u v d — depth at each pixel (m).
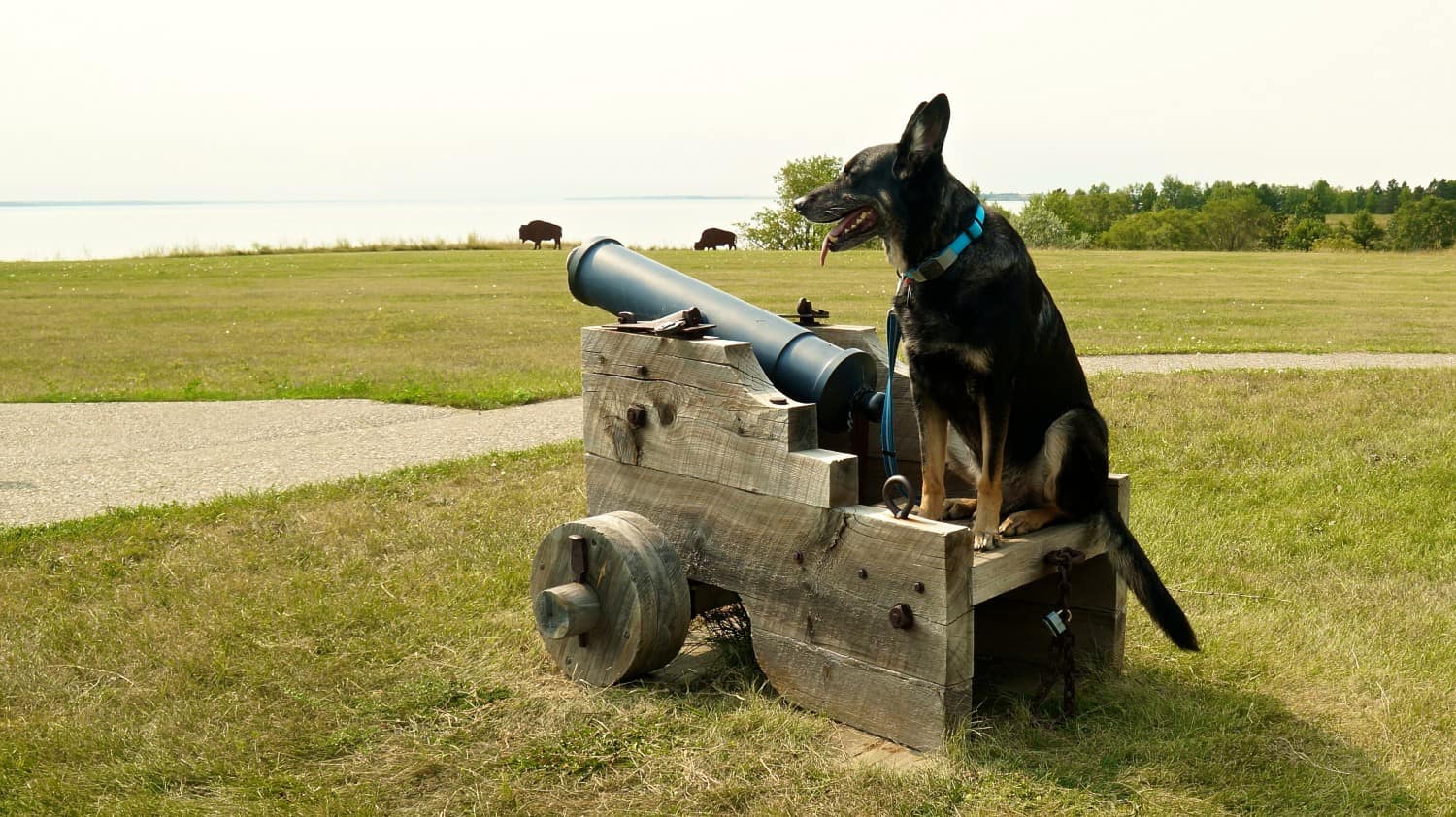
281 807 3.46
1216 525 6.52
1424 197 82.19
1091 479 4.11
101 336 17.73
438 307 21.94
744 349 4.21
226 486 7.92
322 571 5.83
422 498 7.37
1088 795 3.47
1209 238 83.62
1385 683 4.30
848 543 3.87
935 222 3.88
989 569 3.78
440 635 4.89
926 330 3.96
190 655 4.64
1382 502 6.96
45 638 4.87
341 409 10.94
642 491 4.61
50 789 3.57
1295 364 12.59
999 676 4.45
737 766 3.67
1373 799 3.46
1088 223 103.19
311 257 38.81
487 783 3.61
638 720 4.00
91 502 7.51
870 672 3.87
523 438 9.47
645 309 4.82
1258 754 3.73
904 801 3.43
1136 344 14.48
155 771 3.71
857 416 4.58
